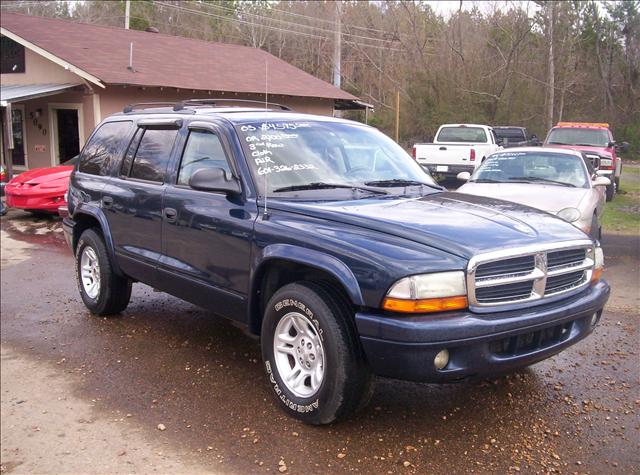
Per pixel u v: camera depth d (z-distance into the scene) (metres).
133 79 17.19
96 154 6.48
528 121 31.91
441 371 3.52
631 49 35.25
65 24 21.00
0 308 6.90
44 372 5.12
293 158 4.84
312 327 3.95
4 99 15.59
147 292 7.36
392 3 38.84
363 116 36.66
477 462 3.62
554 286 4.02
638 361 5.13
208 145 5.02
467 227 3.93
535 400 4.41
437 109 31.55
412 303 3.49
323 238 3.91
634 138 32.09
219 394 4.59
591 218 8.25
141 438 4.05
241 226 4.43
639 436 3.90
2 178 13.76
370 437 3.92
